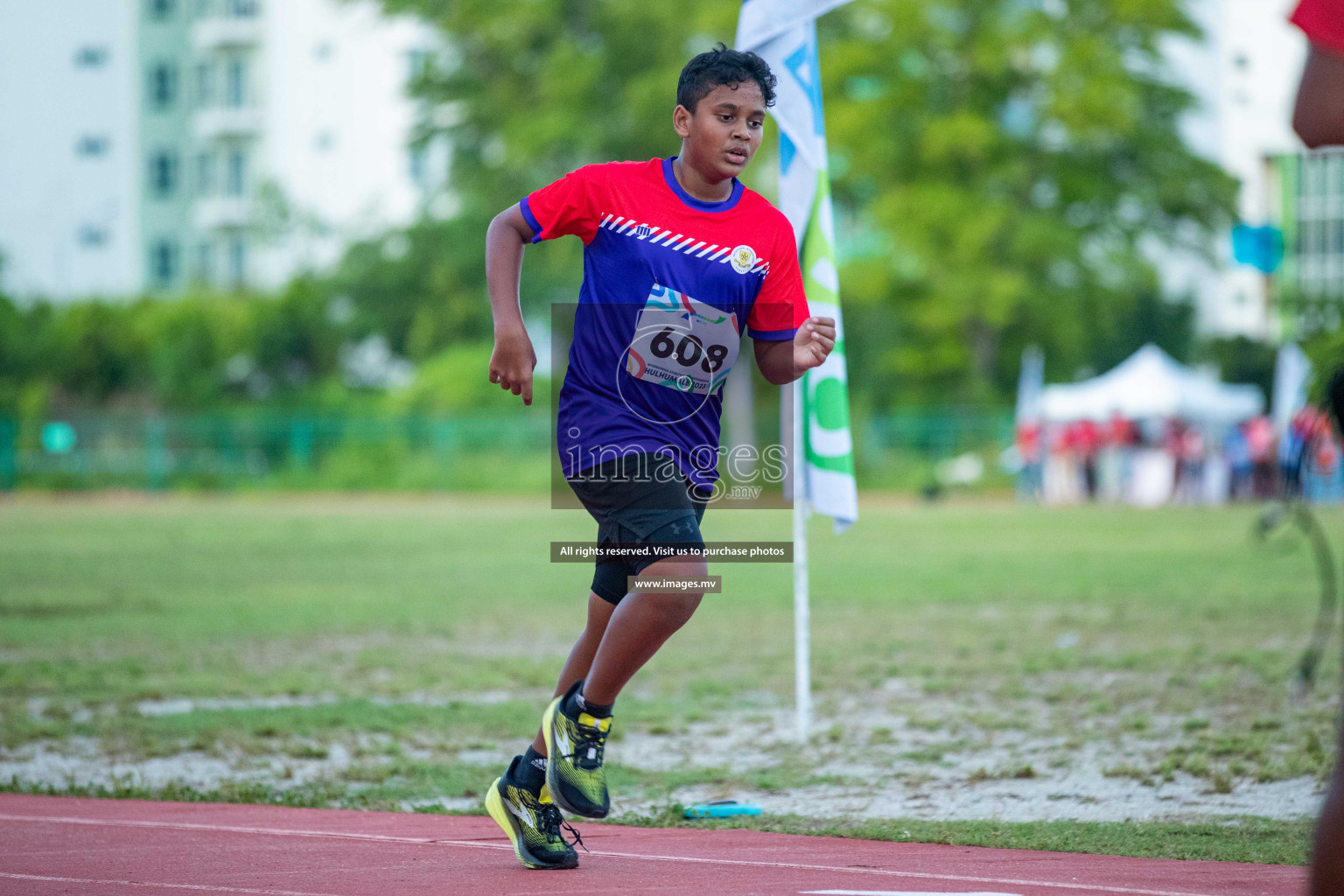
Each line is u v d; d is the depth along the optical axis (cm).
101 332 15638
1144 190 14862
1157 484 11075
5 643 3453
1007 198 14475
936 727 2231
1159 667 2862
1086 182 14425
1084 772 1855
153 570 5719
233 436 14525
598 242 1259
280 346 15925
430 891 1161
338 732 2241
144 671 2972
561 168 16638
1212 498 11138
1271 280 10500
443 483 13962
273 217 18062
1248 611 3916
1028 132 14900
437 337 16838
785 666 3011
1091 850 1376
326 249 18150
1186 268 18912
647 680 2833
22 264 19600
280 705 2525
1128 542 6812
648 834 1487
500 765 1955
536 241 1264
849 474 2098
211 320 15788
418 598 4631
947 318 13988
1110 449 11144
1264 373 16175
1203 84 16825
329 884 1191
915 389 15038
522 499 13600
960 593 4531
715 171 1243
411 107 19312
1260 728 2155
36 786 1789
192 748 2106
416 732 2225
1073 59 13812
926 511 10381
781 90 2164
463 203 17212
